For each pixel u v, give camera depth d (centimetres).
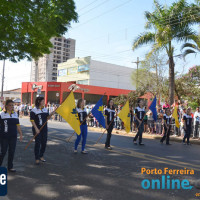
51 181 454
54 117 2655
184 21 1534
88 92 3972
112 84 4859
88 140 1026
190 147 965
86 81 4594
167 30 1541
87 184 440
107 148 827
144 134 1346
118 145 922
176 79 2239
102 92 4162
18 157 647
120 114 908
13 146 508
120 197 381
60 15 1200
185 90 2206
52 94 3853
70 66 4956
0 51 1223
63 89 3709
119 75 4991
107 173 512
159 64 2455
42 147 604
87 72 4569
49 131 1311
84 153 724
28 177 476
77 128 680
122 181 461
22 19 988
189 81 2206
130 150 812
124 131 1474
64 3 1227
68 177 480
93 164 589
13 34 1049
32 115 583
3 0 866
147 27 1659
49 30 1154
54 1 1219
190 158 713
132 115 1517
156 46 1670
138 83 2836
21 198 371
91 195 387
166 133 1027
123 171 532
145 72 2661
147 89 2717
